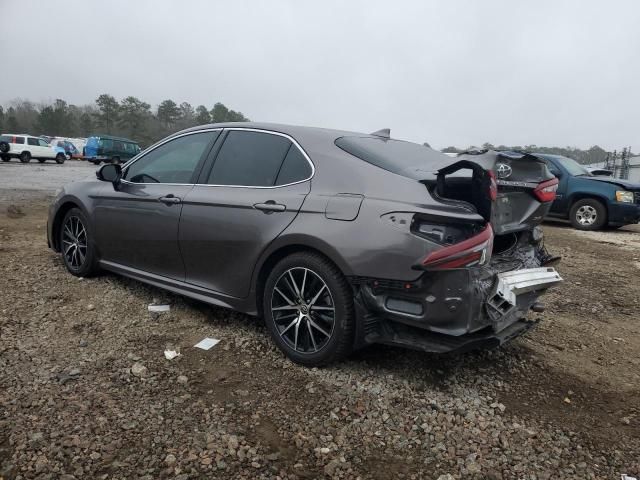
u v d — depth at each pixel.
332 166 3.36
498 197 3.40
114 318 4.05
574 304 5.32
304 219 3.28
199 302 4.51
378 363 3.50
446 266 2.79
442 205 2.92
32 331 3.69
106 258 4.79
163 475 2.31
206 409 2.85
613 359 3.91
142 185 4.44
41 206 10.59
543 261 3.87
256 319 4.19
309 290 3.33
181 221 3.98
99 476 2.27
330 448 2.59
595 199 11.77
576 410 3.11
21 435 2.50
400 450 2.62
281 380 3.21
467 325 2.87
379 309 3.01
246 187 3.70
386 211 2.98
